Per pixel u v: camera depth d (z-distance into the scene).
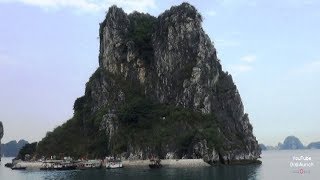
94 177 155.88
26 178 162.12
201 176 149.75
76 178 154.38
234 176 149.75
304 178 145.75
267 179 141.12
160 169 192.00
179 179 139.00
